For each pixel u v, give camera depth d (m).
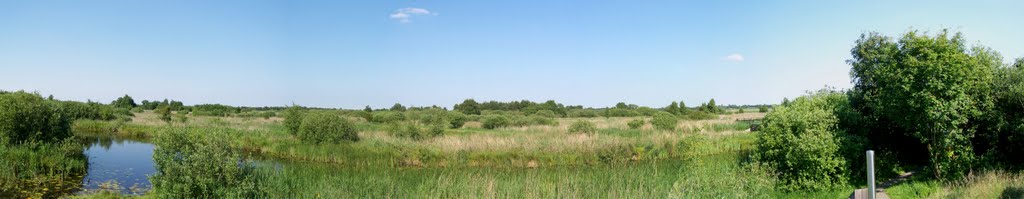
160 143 14.48
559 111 87.50
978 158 16.64
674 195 14.93
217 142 14.88
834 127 19.98
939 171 16.92
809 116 18.28
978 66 16.34
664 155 29.64
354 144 30.30
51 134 26.34
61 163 22.75
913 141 20.94
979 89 16.83
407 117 62.06
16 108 24.41
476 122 57.62
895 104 16.92
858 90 22.33
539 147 29.08
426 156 27.23
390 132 36.53
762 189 16.41
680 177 18.14
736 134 36.59
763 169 17.88
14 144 24.06
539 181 17.59
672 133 34.91
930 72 15.91
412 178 21.44
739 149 31.50
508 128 47.56
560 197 16.00
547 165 26.92
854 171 19.31
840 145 18.08
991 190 13.28
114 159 28.98
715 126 45.53
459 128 51.25
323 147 29.50
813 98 21.69
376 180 18.11
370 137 34.34
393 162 27.11
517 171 24.91
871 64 20.36
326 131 31.47
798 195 17.62
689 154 30.08
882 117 20.62
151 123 51.66
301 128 32.81
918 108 16.47
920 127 16.92
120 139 41.75
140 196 17.67
